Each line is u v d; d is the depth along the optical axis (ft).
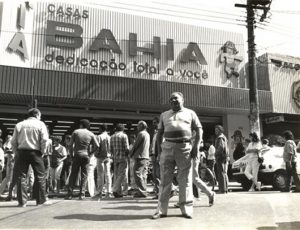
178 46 63.26
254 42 53.52
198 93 59.72
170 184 16.62
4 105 54.49
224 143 32.07
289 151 33.73
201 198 23.89
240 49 69.05
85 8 56.95
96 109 59.62
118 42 58.59
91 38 56.75
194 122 17.33
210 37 66.49
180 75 62.49
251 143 37.65
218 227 13.94
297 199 22.79
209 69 65.31
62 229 13.56
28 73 48.26
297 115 71.61
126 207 19.63
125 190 30.22
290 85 70.38
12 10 51.65
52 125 66.95
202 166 47.19
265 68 69.00
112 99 53.11
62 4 55.57
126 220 15.46
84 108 58.80
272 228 13.80
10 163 27.78
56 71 49.93
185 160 16.60
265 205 19.42
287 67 70.69
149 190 37.70
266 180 37.58
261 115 71.77
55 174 37.40
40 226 14.19
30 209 19.56
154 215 15.97
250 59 53.11
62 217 16.28
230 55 67.56
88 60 55.98
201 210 18.08
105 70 56.80
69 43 54.95
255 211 17.57
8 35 50.83
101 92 52.54
